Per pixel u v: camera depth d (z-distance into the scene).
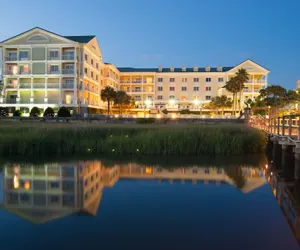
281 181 12.59
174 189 10.98
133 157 18.11
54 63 60.75
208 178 12.90
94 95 69.62
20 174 13.39
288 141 14.98
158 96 85.56
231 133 22.38
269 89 66.38
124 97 69.12
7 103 60.84
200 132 20.83
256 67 79.94
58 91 62.31
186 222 7.62
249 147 20.38
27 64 61.56
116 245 6.30
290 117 14.97
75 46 60.00
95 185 11.49
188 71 85.94
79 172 13.94
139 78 86.81
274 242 6.50
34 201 9.35
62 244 6.34
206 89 83.94
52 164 15.89
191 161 17.05
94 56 68.00
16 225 7.38
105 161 16.83
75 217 7.96
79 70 61.19
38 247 6.20
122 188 11.05
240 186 11.55
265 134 23.17
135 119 51.47
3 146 18.12
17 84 60.91
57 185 11.45
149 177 12.97
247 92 79.56
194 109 78.62
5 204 9.04
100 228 7.20
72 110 59.75
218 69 84.56
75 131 21.81
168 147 19.14
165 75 85.25
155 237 6.71
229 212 8.41
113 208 8.70
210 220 7.77
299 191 10.83
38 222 7.57
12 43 60.97
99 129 23.25
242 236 6.79
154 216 8.04
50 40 60.41
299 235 6.79
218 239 6.62
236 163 16.62
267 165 16.22
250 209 8.71
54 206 8.87
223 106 72.50
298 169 12.93
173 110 78.75
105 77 76.31
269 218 7.96
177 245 6.33
